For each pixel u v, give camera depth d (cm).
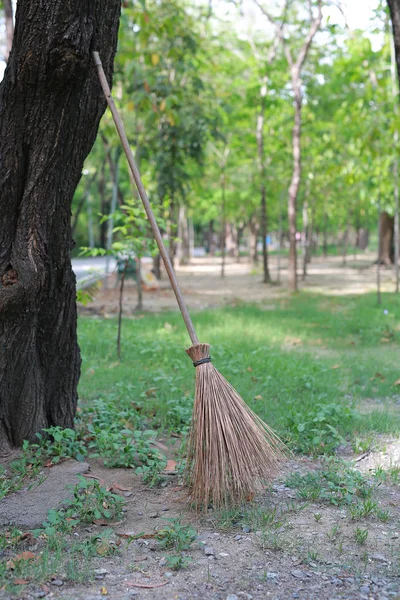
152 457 459
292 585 300
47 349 474
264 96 2144
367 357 874
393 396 672
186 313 388
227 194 2945
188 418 561
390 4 698
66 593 290
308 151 2344
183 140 1644
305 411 577
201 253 5866
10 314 438
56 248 454
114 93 1611
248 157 2567
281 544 338
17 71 419
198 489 375
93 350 923
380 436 536
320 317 1276
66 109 430
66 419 494
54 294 463
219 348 891
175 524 345
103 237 4322
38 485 398
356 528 360
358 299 1606
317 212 3609
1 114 430
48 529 336
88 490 400
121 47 1173
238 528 361
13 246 441
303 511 383
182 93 1476
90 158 2481
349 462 448
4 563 308
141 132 1756
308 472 445
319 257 4675
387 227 3102
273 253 5438
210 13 1574
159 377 674
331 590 296
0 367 444
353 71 1605
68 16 407
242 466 370
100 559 323
